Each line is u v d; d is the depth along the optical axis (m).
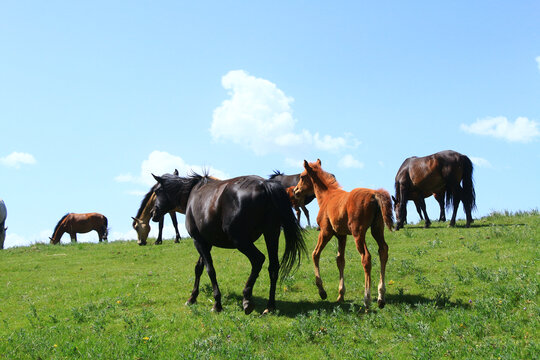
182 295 9.22
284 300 8.50
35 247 18.91
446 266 9.59
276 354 5.91
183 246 16.45
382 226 7.35
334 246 13.18
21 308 9.19
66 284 11.19
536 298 6.86
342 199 7.60
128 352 6.11
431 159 15.25
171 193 9.11
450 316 6.51
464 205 14.71
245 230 7.29
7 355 6.27
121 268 13.23
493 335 5.91
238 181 7.54
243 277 10.44
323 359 5.70
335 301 8.19
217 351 5.98
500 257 9.69
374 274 9.64
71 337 6.90
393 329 6.52
